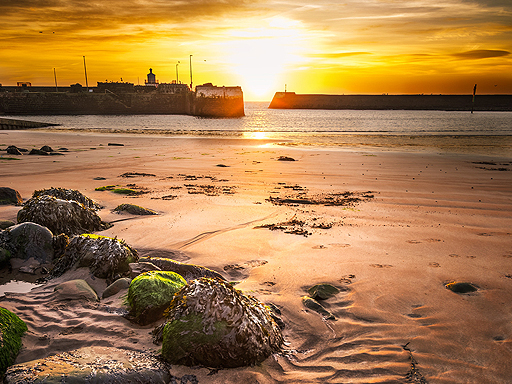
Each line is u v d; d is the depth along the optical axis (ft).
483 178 50.70
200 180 47.85
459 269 19.29
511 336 12.92
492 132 167.02
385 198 37.91
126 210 30.22
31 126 203.51
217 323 11.17
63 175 49.65
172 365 10.93
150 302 13.42
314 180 48.70
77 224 23.75
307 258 20.98
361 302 15.56
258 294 16.30
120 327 13.05
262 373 10.78
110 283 16.67
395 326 13.61
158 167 59.16
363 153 81.56
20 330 12.12
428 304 15.39
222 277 18.11
